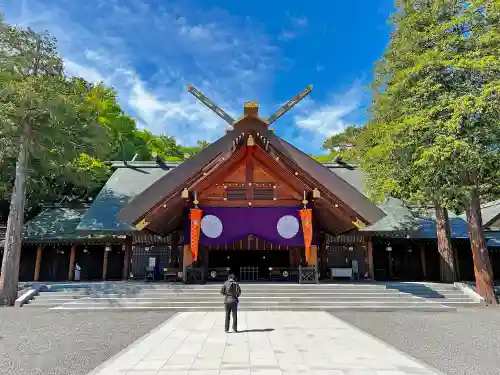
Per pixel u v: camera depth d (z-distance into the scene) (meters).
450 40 16.47
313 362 6.38
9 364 6.75
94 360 7.01
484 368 6.58
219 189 18.84
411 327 10.80
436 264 27.44
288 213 18.61
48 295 16.03
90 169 27.81
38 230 25.88
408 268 27.66
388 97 19.08
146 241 24.94
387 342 8.73
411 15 18.64
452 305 16.31
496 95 14.68
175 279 22.09
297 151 18.02
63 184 29.34
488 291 17.03
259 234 18.33
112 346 8.23
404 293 16.05
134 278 24.44
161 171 30.97
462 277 27.22
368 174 23.27
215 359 6.58
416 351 7.83
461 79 16.86
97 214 25.14
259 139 18.09
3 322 11.73
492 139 15.89
